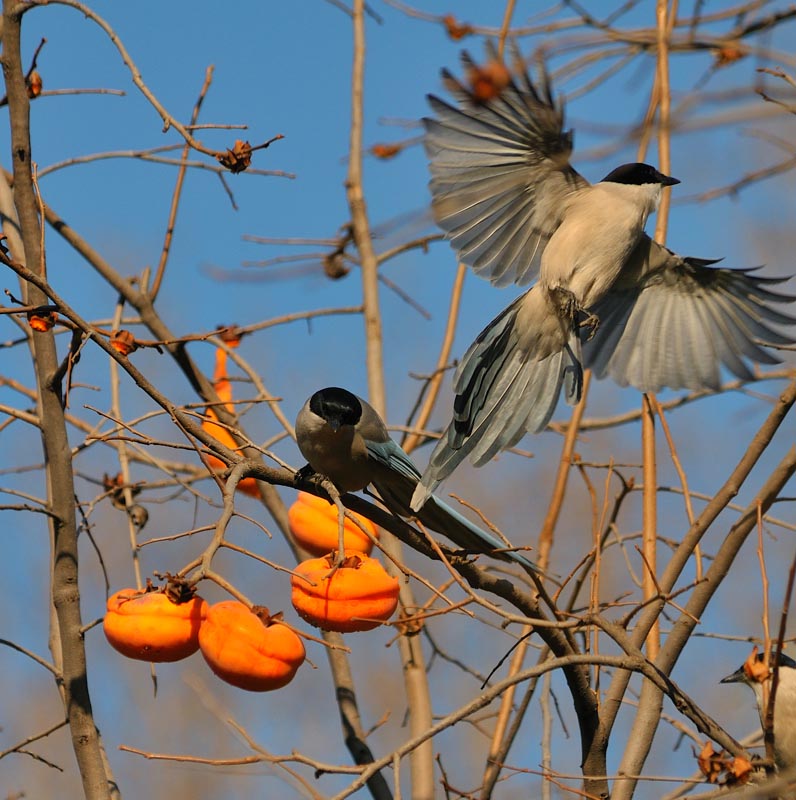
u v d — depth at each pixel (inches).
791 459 366.3
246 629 300.8
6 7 401.4
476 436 376.2
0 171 443.2
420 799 407.5
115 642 306.8
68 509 363.6
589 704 340.2
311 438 378.0
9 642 376.5
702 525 369.4
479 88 226.5
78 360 346.9
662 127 262.1
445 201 359.9
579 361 373.7
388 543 440.5
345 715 440.1
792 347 408.5
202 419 347.9
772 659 325.1
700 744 361.1
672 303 418.3
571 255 370.0
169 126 375.9
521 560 335.0
